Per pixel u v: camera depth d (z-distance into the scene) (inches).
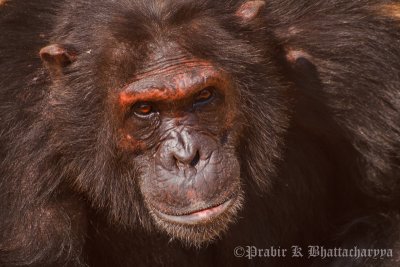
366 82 824.9
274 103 786.8
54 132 777.6
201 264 864.9
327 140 863.7
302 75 826.2
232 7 789.9
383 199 856.3
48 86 784.9
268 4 824.3
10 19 813.2
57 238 786.2
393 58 826.2
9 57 802.2
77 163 782.5
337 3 829.8
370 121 830.5
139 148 751.7
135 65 729.6
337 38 823.7
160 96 719.1
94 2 772.0
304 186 868.6
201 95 735.1
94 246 848.9
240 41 767.1
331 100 830.5
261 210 853.2
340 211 892.0
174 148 728.3
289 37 820.0
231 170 733.9
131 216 797.9
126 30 738.8
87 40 761.0
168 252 848.3
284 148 826.2
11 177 786.8
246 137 781.9
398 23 830.5
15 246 783.7
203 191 719.1
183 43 732.7
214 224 728.3
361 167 849.5
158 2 749.9
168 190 725.3
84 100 763.4
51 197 788.0
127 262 858.1
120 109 741.9
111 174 778.2
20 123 786.2
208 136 738.2
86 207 814.5
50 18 802.8
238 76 759.1
